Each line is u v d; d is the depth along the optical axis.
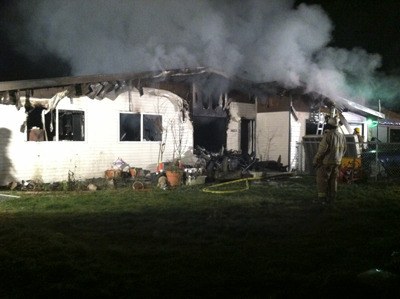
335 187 8.70
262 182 12.57
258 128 17.72
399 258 4.71
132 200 9.12
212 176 13.08
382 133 20.06
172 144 15.43
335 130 8.61
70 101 12.57
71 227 6.68
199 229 6.46
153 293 3.94
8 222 6.79
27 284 4.20
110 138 13.63
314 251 5.30
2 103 11.17
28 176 11.73
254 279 4.28
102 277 4.35
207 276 4.38
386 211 7.99
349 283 4.05
